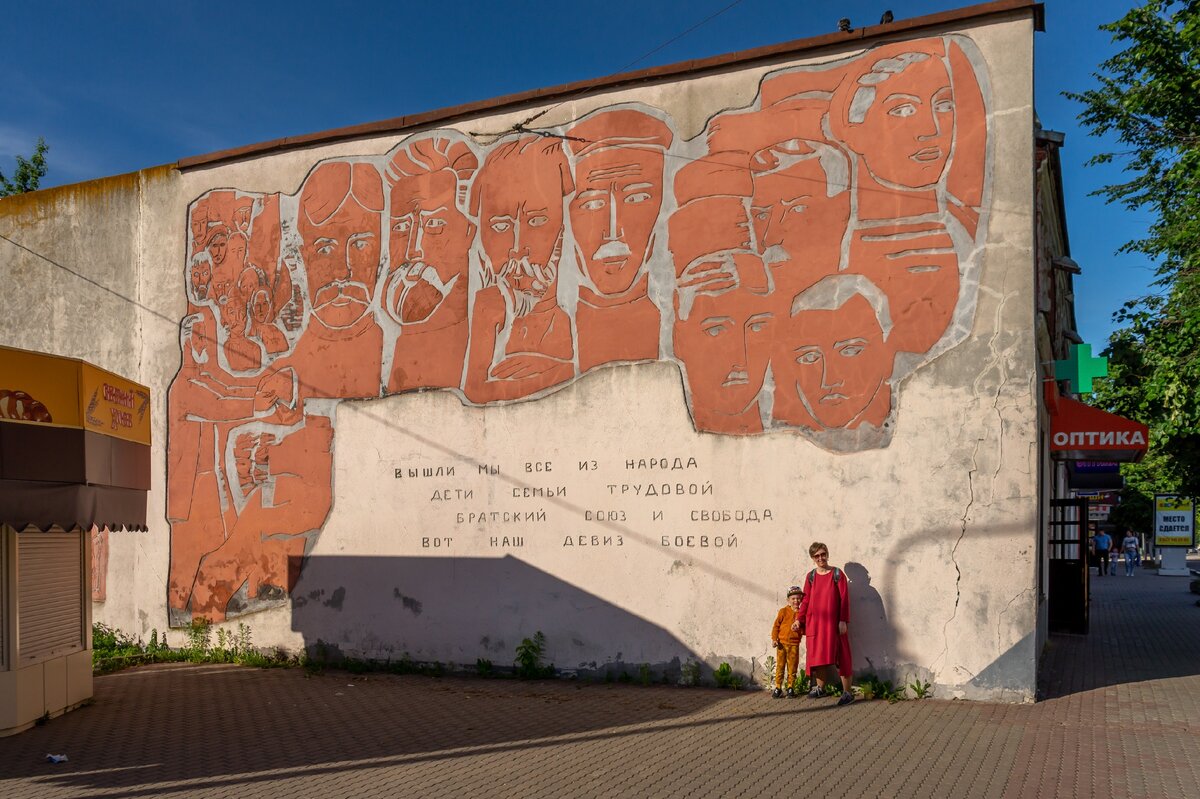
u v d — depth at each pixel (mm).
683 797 6766
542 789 7020
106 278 14859
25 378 8430
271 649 13164
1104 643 14219
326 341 13258
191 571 13773
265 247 13789
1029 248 9891
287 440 13359
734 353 11031
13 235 15555
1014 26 10133
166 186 14562
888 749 7957
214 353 13969
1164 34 15672
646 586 11234
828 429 10539
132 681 11922
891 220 10461
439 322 12609
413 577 12445
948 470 10000
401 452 12656
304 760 7977
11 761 8016
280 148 13773
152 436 14242
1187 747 7898
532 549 11836
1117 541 48781
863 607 10234
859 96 10719
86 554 10539
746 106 11242
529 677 11656
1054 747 7938
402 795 6934
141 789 7191
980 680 9758
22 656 9203
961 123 10258
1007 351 9875
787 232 10906
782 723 8992
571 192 12031
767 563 10695
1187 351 14164
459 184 12695
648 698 10328
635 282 11586
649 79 11688
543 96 12227
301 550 13117
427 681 11695
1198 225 15547
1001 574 9734
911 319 10289
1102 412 13758
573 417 11750
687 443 11156
